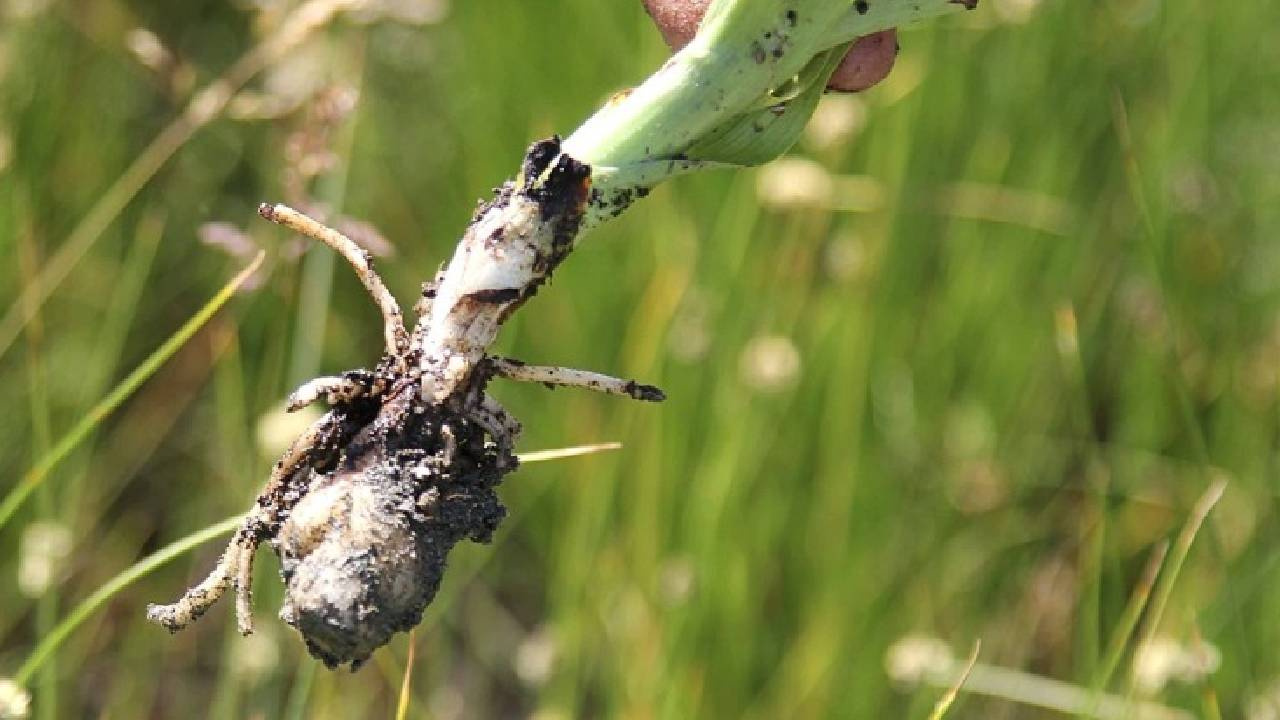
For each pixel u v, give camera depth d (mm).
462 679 856
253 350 829
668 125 439
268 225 798
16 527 783
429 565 436
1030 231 857
